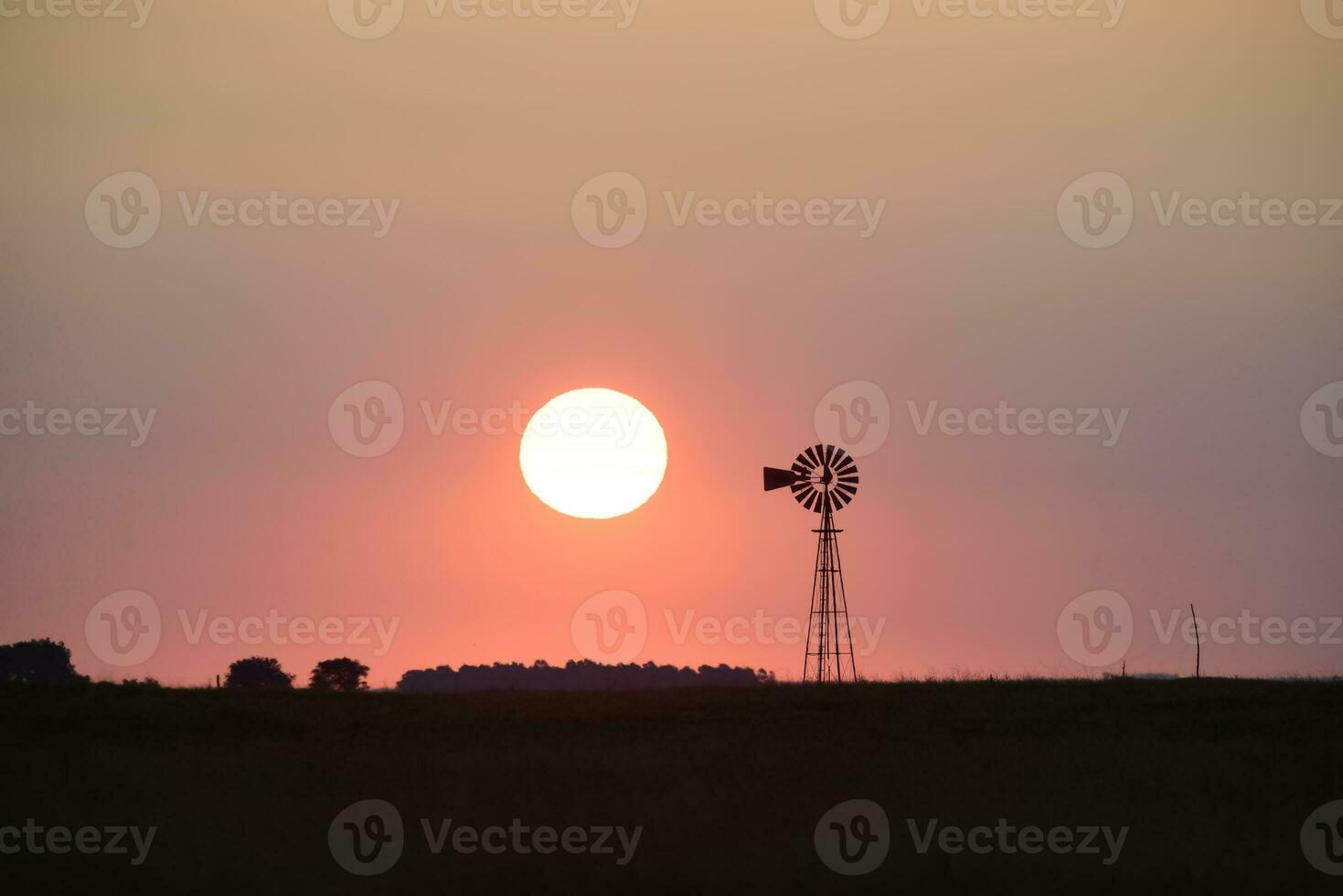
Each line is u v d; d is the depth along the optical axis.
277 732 117.69
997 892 65.31
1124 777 92.12
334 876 67.94
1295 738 113.81
